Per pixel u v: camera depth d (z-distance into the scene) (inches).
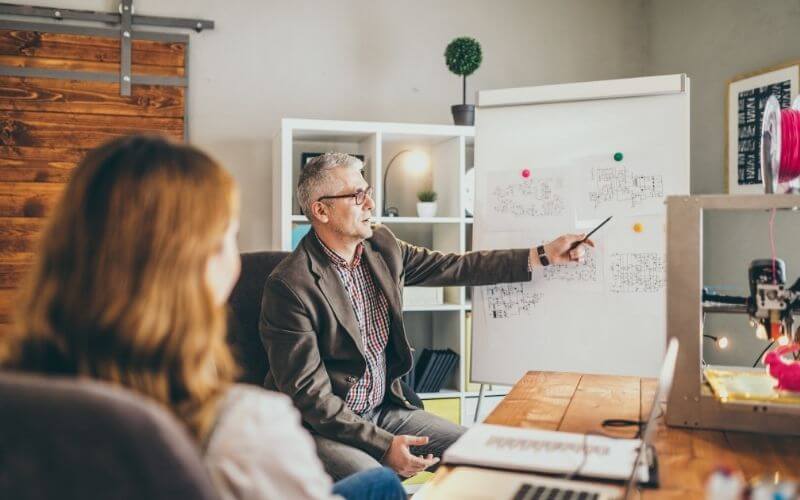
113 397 23.7
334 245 90.7
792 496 28.4
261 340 89.2
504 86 159.3
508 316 99.8
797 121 65.2
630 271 94.7
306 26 147.6
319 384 83.2
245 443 29.6
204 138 142.6
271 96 145.8
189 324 30.3
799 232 123.0
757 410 54.6
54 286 29.8
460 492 42.6
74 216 29.9
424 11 154.1
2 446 23.3
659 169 94.9
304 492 30.5
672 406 58.7
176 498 24.2
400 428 91.0
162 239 29.7
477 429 54.9
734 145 135.9
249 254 93.9
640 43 166.4
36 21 133.1
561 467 46.0
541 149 100.3
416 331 151.9
